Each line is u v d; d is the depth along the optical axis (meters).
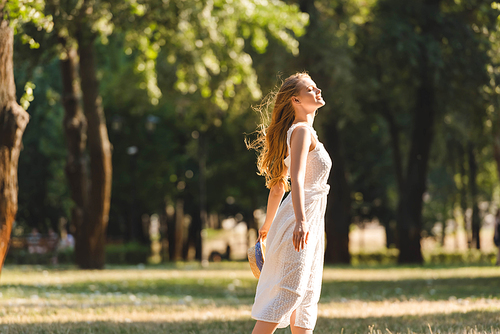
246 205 39.31
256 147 3.98
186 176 37.34
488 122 19.39
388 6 22.17
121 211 36.84
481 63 19.77
